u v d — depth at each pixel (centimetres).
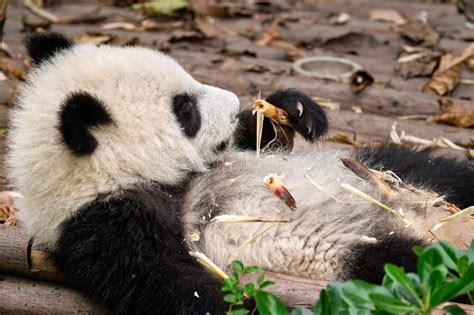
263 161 649
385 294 424
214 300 531
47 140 570
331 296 452
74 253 549
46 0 1260
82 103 556
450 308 446
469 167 708
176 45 1115
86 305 574
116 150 575
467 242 596
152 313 533
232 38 1141
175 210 586
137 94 593
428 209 620
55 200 567
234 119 650
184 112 618
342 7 1277
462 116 869
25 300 588
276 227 582
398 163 698
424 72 1002
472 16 1228
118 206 556
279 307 444
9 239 602
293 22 1204
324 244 574
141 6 1273
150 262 536
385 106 919
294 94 698
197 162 627
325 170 642
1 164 767
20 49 1058
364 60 1061
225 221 564
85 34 1126
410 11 1247
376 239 570
